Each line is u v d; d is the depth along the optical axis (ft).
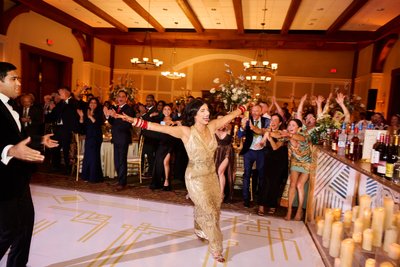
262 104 17.06
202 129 9.70
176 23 40.78
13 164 6.96
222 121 10.41
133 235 11.58
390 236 7.57
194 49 49.37
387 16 32.40
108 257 9.80
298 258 10.50
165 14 37.09
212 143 9.72
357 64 44.83
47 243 10.52
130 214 13.79
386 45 35.68
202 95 49.32
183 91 50.06
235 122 20.83
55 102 25.82
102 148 20.18
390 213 8.14
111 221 12.84
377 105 38.14
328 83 46.24
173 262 9.69
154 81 50.90
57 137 21.20
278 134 14.05
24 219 7.52
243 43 46.21
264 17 35.91
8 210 7.05
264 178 14.76
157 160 18.06
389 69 36.01
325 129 13.64
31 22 33.99
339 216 11.04
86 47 43.62
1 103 6.95
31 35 34.12
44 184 17.85
